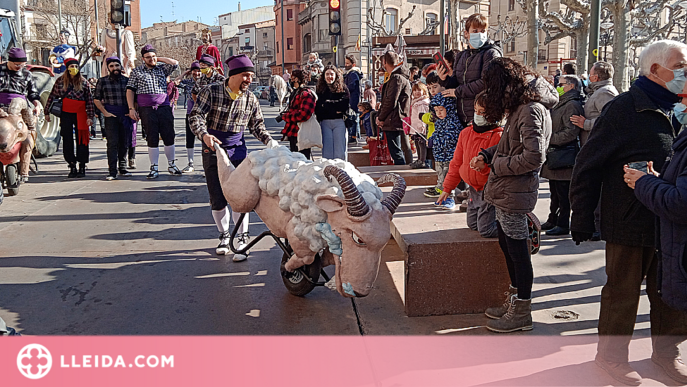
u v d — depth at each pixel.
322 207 3.49
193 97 8.72
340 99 7.77
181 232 6.34
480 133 4.06
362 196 3.38
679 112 2.74
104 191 8.53
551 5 37.22
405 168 7.28
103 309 4.20
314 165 3.77
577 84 5.86
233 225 6.66
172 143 9.92
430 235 4.14
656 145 2.99
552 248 5.61
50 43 37.16
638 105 2.99
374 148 8.76
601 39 27.86
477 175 4.03
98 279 4.84
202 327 3.89
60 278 4.85
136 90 9.43
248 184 4.05
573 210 3.23
